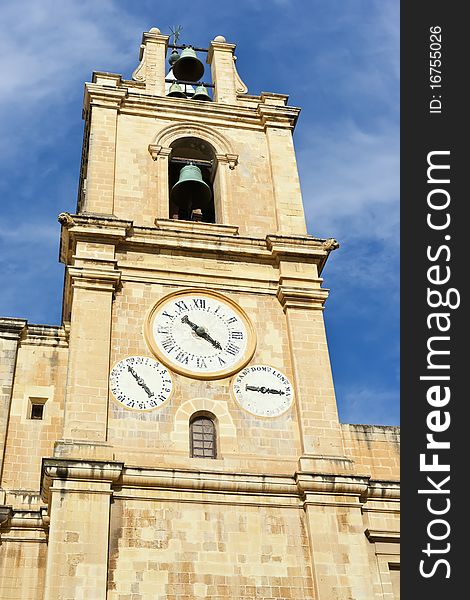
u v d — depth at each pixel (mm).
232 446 24109
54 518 21406
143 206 29375
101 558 21047
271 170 31516
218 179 31266
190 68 37344
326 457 24016
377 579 22484
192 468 23203
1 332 27047
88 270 26531
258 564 21938
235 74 35219
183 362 25516
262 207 30484
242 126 32750
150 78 33844
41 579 23031
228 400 25047
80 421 23500
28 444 25391
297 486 23250
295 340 26516
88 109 32719
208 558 21766
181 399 24781
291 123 33031
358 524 22875
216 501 22656
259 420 24797
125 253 27562
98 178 29547
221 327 26641
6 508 23641
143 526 21922
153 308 26484
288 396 25516
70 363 24562
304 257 28562
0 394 25891
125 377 24797
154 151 30859
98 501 21859
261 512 22781
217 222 30281
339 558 22219
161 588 21109
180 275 27469
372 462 25375
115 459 23078
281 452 24281
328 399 25375
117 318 26047
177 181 31953
